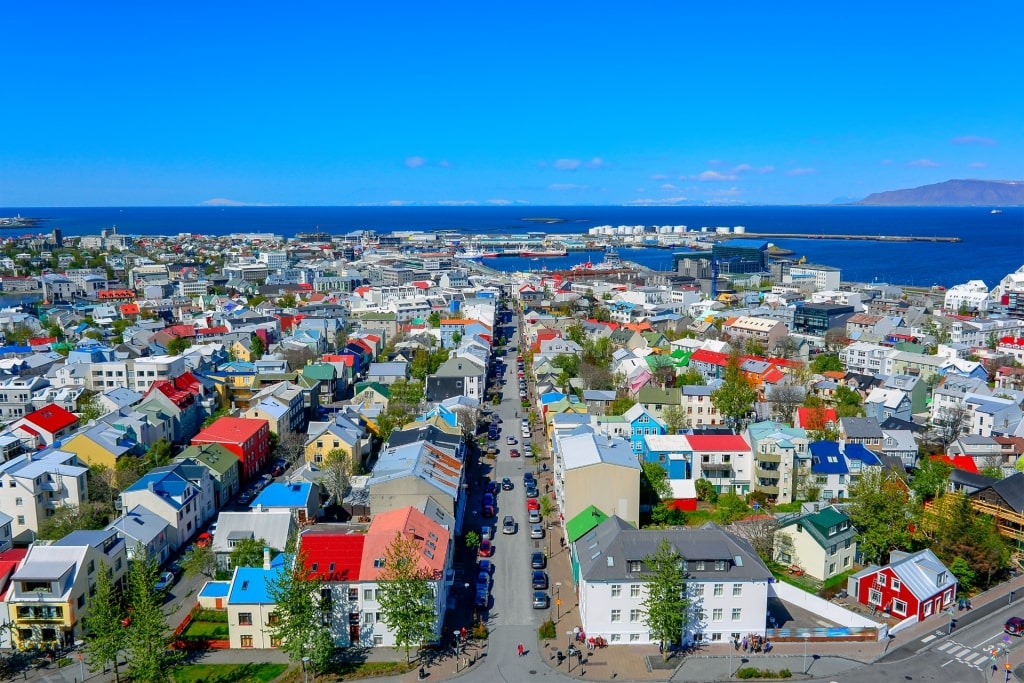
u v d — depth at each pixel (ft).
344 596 258.37
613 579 257.55
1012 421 476.95
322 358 628.69
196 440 413.39
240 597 257.55
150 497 328.08
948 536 304.30
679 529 276.62
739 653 254.68
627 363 627.05
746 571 260.21
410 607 244.01
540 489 402.31
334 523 344.69
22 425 437.99
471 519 363.56
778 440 383.86
